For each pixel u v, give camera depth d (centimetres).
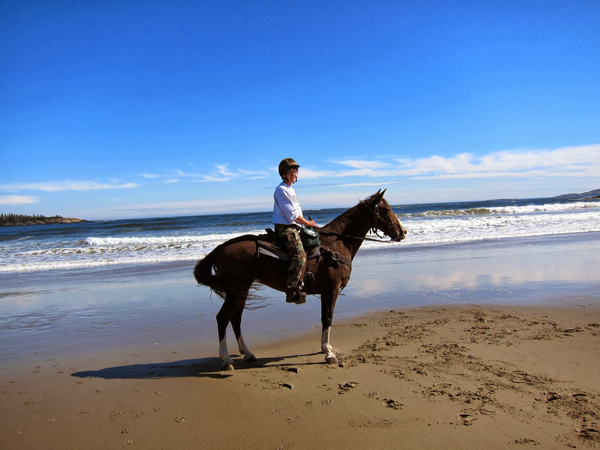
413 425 353
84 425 371
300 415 379
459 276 1065
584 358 491
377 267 1248
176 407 403
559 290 866
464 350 536
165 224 4747
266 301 888
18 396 435
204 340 635
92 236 3150
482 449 315
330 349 529
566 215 2881
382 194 559
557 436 328
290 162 508
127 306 874
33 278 1282
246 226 3709
